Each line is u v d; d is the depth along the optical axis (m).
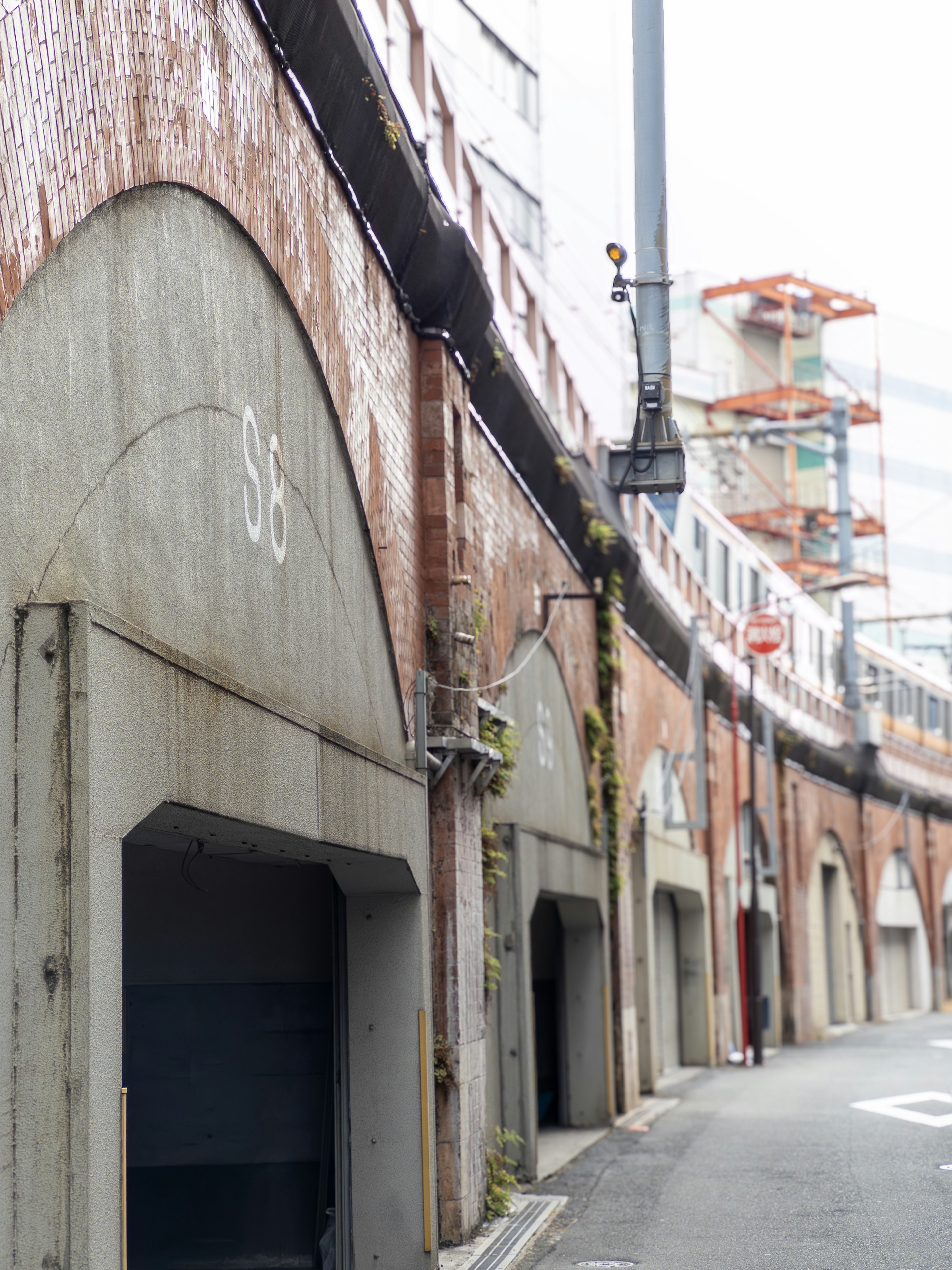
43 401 4.39
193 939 10.05
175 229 5.76
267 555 6.84
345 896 9.44
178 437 5.66
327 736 7.26
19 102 4.28
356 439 8.77
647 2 11.06
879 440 69.00
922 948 54.09
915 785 53.25
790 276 60.31
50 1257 4.04
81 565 4.65
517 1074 12.80
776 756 37.19
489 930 11.73
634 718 21.89
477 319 11.32
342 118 8.36
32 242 4.32
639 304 11.21
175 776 5.02
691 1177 13.29
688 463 58.50
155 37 5.63
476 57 33.31
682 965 28.33
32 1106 4.10
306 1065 9.91
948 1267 9.16
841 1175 13.14
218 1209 9.80
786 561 59.94
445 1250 9.84
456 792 10.70
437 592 10.73
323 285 8.13
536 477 14.86
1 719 4.11
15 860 4.16
